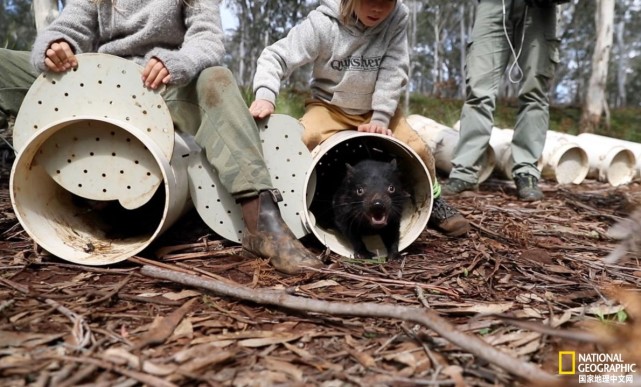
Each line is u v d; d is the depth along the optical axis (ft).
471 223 10.10
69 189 7.20
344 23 8.57
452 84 64.18
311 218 8.44
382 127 8.84
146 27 8.04
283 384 4.15
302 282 6.68
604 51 42.11
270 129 8.02
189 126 8.16
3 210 9.22
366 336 5.12
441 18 74.18
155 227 8.46
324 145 8.38
